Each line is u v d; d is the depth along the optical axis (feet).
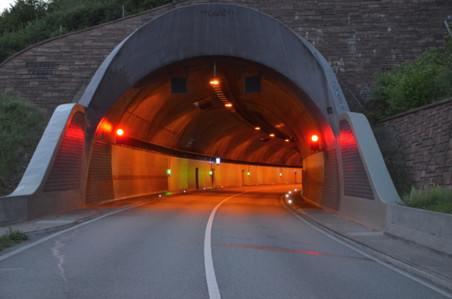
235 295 20.01
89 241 35.63
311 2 94.43
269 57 74.49
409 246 34.06
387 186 46.55
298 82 73.36
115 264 26.55
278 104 96.53
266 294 20.35
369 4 93.50
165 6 94.53
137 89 78.54
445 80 64.39
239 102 111.34
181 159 144.36
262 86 88.02
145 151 110.32
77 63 90.48
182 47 75.00
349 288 22.04
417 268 26.16
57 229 43.16
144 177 110.32
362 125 56.70
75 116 65.46
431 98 69.56
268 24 75.05
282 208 77.82
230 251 32.17
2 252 30.27
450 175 46.88
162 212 63.31
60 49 91.25
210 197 107.65
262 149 233.55
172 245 34.22
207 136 157.07
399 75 81.10
